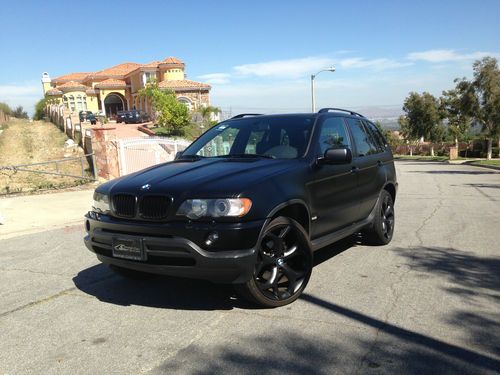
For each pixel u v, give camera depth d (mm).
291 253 4285
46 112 55594
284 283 4352
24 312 4352
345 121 5961
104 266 5840
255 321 3943
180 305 4383
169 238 3824
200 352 3426
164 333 3773
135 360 3342
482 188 14320
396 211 9680
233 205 3789
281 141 5125
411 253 6008
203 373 3125
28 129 37188
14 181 16594
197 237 3752
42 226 8523
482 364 3141
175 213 3861
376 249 6254
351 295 4492
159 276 5277
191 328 3850
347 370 3104
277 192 4133
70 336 3789
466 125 48531
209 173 4285
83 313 4273
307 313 4082
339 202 5199
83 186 14414
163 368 3213
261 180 4113
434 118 50031
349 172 5418
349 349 3400
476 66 33500
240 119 5887
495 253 5949
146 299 4578
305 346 3465
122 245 4074
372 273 5180
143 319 4082
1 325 4062
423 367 3117
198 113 39312
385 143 6961
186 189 3941
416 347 3402
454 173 22203
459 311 4043
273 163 4613
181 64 53531
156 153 15414
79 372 3207
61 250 6766
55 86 72500
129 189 4180
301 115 5531
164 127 34969
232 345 3518
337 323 3855
